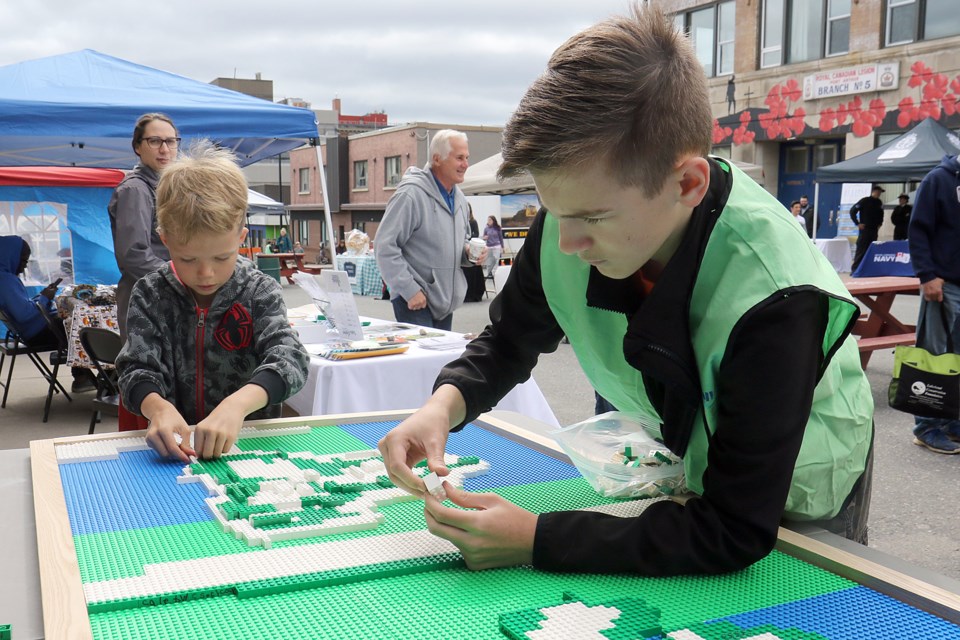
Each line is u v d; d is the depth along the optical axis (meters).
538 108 0.89
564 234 0.97
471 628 0.82
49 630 0.78
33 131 4.85
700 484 1.18
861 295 6.45
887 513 3.43
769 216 1.00
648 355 1.04
